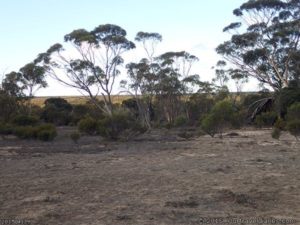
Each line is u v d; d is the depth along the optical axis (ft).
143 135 130.82
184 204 32.50
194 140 108.27
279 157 65.05
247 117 189.37
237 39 195.11
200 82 228.02
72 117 215.51
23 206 32.76
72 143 103.60
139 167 55.93
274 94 182.09
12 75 200.85
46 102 254.47
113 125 112.88
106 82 193.88
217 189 39.01
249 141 99.35
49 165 59.82
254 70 197.16
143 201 33.96
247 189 38.91
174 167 55.42
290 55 187.73
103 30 190.49
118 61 194.70
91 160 65.77
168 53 220.64
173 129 169.58
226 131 142.31
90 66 191.62
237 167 54.44
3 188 41.16
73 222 27.63
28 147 92.48
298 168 52.70
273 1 186.29
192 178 45.75
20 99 200.85
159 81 218.38
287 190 38.27
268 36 192.34
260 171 50.44
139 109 211.61
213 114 115.03
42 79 203.82
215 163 59.00
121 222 27.43
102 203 33.35
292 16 190.39
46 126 115.96
